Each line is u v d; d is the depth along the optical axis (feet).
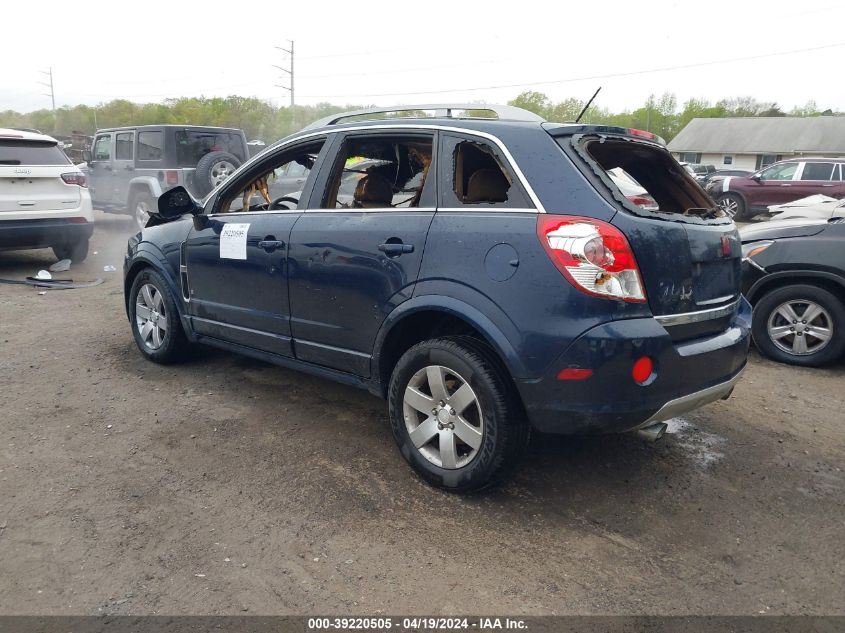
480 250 9.66
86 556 8.80
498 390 9.59
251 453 11.87
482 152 10.77
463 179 10.71
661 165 12.05
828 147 169.89
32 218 26.58
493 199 10.50
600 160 11.46
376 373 11.34
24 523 9.50
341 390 15.05
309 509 10.08
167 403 14.06
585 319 8.80
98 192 43.24
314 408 13.98
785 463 12.12
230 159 38.06
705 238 10.11
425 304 10.14
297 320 12.44
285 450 12.01
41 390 14.62
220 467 11.34
